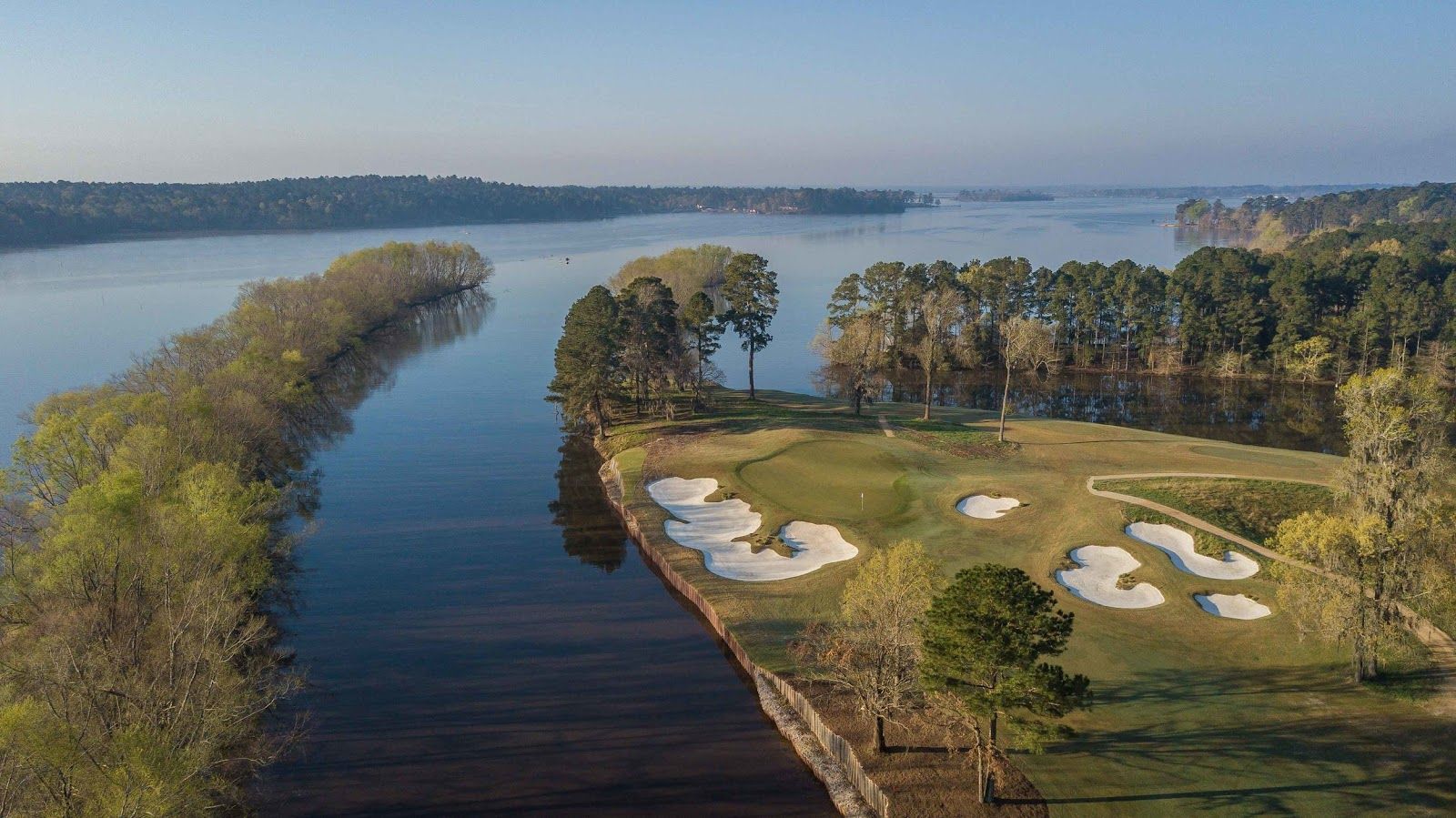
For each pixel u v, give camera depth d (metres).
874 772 34.28
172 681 33.31
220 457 61.72
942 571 50.03
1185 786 32.50
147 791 27.31
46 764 27.66
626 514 64.88
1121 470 68.44
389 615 51.75
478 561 59.72
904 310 125.00
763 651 44.50
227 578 41.31
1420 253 131.75
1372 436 38.31
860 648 38.88
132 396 64.38
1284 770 33.19
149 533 42.28
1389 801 31.23
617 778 36.56
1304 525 37.72
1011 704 29.06
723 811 34.47
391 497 73.38
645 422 89.31
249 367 86.25
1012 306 134.00
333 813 34.44
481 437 92.50
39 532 48.69
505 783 36.25
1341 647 41.31
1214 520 56.03
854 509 61.12
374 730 40.16
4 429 89.75
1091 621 45.16
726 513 62.66
